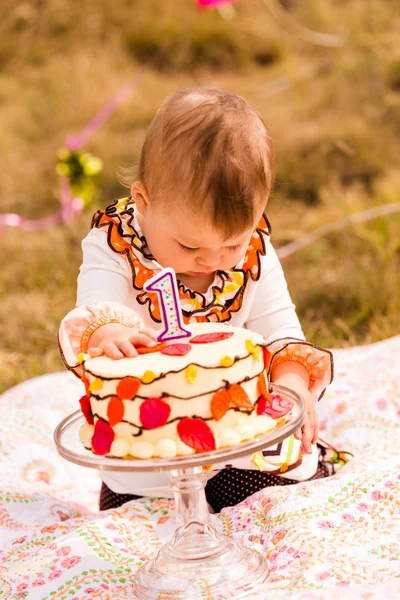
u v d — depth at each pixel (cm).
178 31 998
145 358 186
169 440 177
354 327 439
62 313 478
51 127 840
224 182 200
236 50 979
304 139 725
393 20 891
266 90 872
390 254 489
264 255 237
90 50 1009
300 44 975
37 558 215
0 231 623
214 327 206
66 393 336
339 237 544
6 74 988
